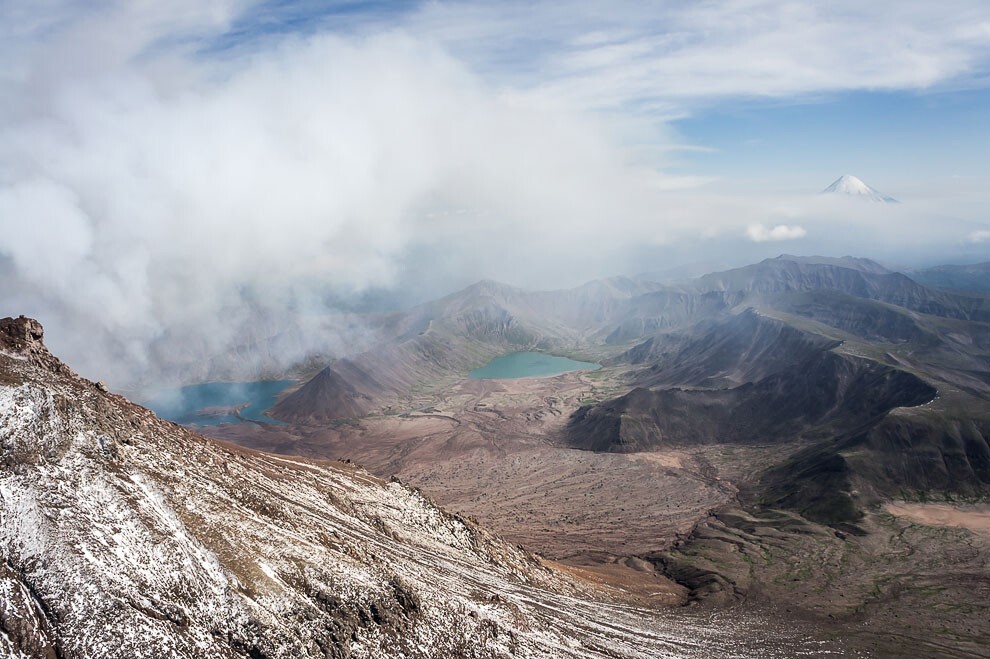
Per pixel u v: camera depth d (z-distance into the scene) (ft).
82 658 151.94
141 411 273.75
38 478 187.52
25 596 158.40
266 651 179.42
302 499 303.27
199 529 208.95
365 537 297.12
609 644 296.92
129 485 207.21
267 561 212.64
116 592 164.96
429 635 229.04
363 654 201.77
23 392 211.00
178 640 165.17
